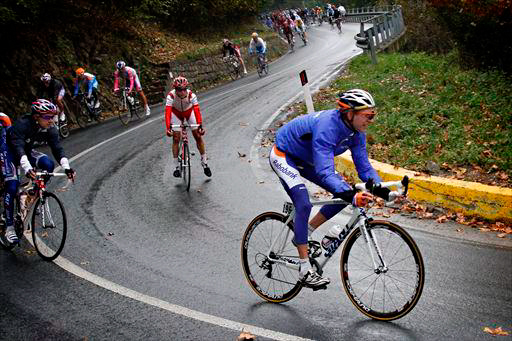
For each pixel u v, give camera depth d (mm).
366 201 3703
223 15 32312
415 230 5684
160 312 4406
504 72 12078
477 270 4668
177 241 6023
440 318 3943
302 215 4164
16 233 6109
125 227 6613
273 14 47656
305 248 4180
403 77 14031
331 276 4863
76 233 6520
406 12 27375
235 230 6238
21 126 5695
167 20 27891
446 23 13633
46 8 17578
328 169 3906
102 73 18047
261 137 11078
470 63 13977
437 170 7297
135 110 14891
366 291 4109
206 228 6379
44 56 16250
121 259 5617
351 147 4184
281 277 4469
